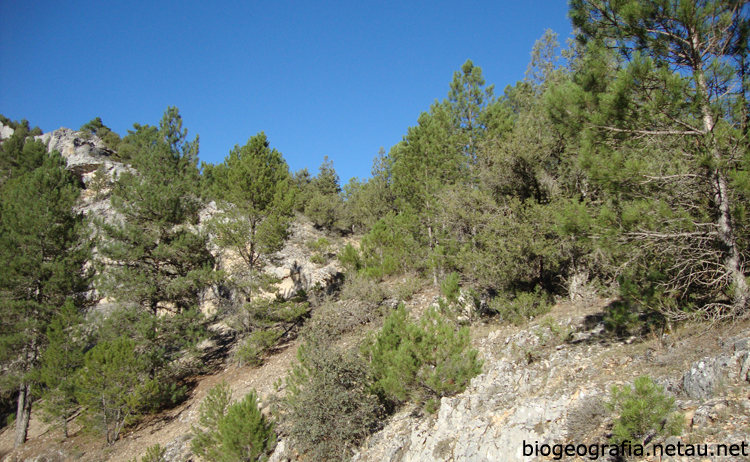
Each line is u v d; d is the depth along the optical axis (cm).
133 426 1731
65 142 4572
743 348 615
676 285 852
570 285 1441
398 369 1006
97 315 1944
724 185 794
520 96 3038
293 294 2730
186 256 2064
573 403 684
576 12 914
